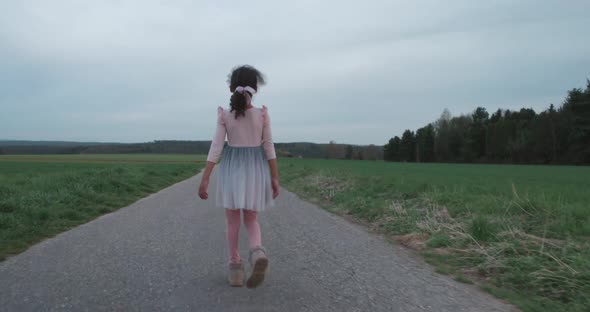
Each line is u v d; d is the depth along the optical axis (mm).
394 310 2877
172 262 4105
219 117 3229
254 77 3258
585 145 57375
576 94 59125
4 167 34594
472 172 29078
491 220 5969
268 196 3271
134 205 9344
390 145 102312
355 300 3074
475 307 2986
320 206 9867
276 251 4801
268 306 2889
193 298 3033
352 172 18969
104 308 2811
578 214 6281
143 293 3135
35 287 3264
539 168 41594
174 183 17766
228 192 3168
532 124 65562
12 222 5805
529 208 6750
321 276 3727
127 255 4402
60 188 9391
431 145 91875
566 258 3973
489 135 76188
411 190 9914
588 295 3178
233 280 3316
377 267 4117
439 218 6586
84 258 4262
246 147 3217
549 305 3088
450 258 4555
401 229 6227
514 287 3570
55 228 6008
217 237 5480
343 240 5566
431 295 3242
